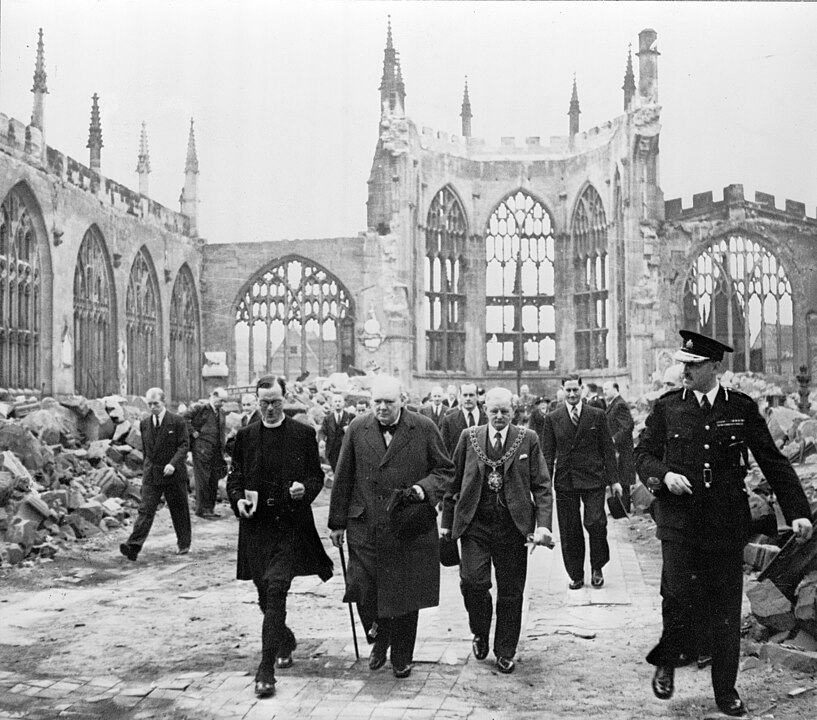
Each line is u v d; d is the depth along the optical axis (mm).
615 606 9477
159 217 40219
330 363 53094
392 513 6902
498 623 7152
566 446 10617
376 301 44625
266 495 6945
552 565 12219
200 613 9336
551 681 6777
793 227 35969
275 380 7121
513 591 7164
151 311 39875
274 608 6652
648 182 40594
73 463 16547
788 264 35812
